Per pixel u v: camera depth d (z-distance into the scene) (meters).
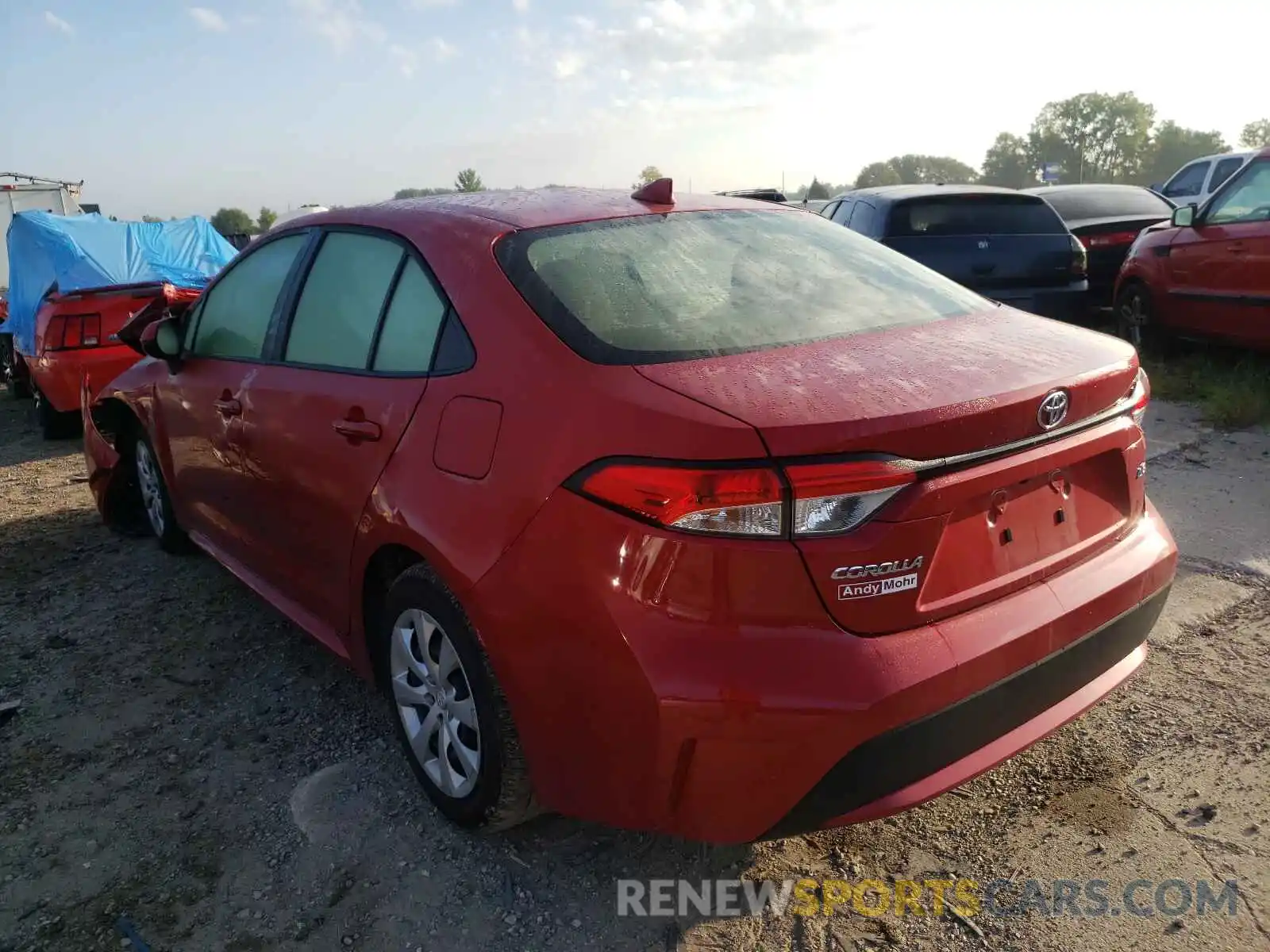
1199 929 2.16
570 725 2.10
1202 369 6.90
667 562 1.90
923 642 1.97
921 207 7.87
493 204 2.91
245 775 2.91
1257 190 6.45
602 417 2.03
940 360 2.21
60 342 6.98
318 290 3.13
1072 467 2.31
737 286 2.59
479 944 2.22
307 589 3.19
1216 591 3.70
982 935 2.19
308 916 2.33
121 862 2.54
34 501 5.95
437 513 2.33
